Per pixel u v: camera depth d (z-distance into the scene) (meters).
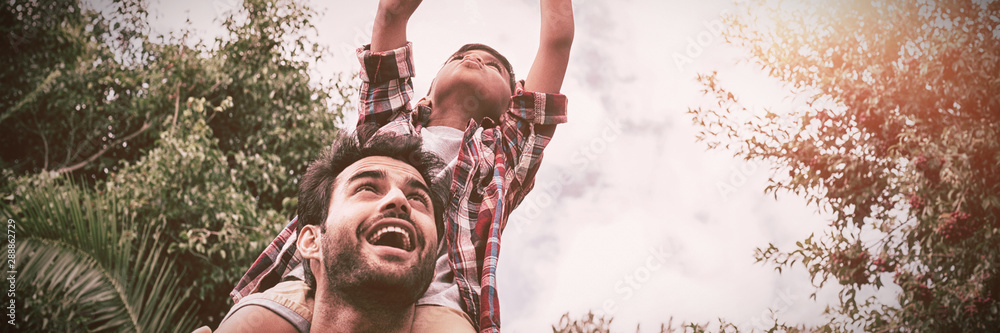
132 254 7.00
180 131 8.29
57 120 9.13
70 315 5.57
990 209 5.62
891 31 6.24
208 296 8.11
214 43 9.60
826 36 6.54
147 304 4.46
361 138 1.66
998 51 5.91
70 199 4.61
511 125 2.30
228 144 9.27
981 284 5.58
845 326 6.23
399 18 2.30
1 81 8.99
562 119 2.34
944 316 5.80
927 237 5.98
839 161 6.22
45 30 9.16
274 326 1.46
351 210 1.38
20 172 8.91
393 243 1.42
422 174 1.56
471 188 2.02
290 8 9.46
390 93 2.26
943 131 5.82
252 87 9.18
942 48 5.96
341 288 1.35
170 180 7.78
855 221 6.31
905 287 6.06
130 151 9.31
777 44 6.71
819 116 6.53
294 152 9.10
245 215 8.13
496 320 1.71
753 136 6.80
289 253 1.79
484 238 1.94
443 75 2.28
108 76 9.20
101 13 9.51
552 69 2.46
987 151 5.69
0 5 9.06
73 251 4.46
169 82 9.08
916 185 5.85
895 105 6.20
